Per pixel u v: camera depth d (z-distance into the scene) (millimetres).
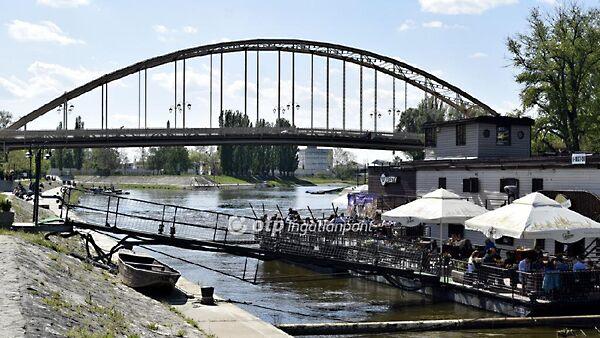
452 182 36125
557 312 23266
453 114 119062
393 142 89438
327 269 35406
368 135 88312
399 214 30750
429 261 28328
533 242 29594
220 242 30562
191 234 48344
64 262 20750
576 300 23328
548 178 29656
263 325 19625
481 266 25797
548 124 54656
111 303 17281
